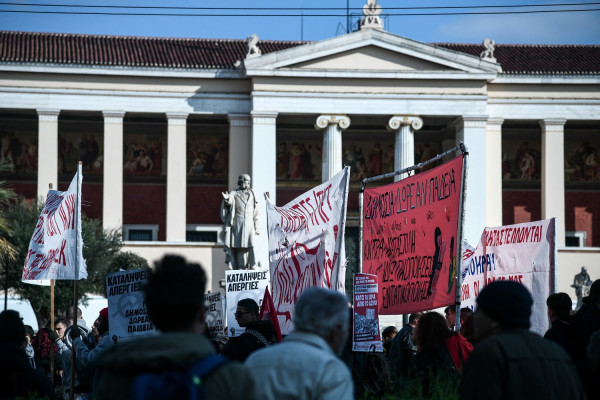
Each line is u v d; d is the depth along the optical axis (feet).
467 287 59.67
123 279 47.73
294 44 223.71
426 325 36.96
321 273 51.16
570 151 222.28
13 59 193.98
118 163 197.57
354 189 216.54
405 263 48.88
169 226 197.26
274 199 196.44
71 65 195.93
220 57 206.59
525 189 220.23
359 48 199.11
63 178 209.56
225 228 123.54
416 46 198.29
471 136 200.85
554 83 204.13
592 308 38.19
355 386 40.04
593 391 27.84
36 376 32.58
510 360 23.82
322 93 198.90
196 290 19.75
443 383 32.17
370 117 206.18
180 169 198.90
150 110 199.52
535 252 55.36
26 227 163.63
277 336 42.27
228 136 215.92
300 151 216.95
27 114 205.67
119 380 18.51
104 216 195.62
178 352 18.40
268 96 197.57
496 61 201.46
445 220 46.14
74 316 50.70
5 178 207.10
